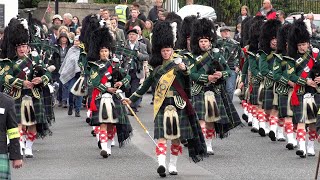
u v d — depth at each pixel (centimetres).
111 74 2466
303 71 2459
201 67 2427
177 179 2112
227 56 3250
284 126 2800
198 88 2477
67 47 3788
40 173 2205
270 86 2795
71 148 2636
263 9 3609
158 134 2131
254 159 2438
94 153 2539
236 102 3991
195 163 2312
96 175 2173
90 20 2842
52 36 3959
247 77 3175
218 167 2300
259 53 2812
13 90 2438
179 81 2152
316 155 2517
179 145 2183
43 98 2533
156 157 2470
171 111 2128
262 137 2906
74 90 3019
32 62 2470
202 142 2180
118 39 3725
